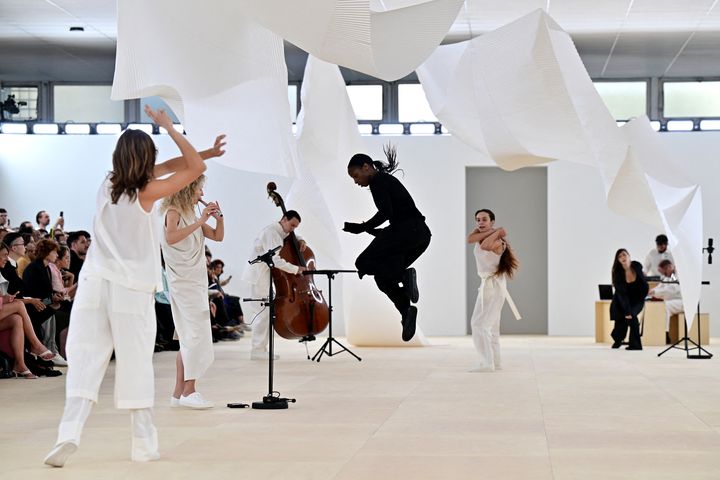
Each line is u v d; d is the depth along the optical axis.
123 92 6.91
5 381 8.85
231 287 16.88
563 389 8.18
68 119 18.08
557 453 4.97
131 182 4.69
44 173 16.97
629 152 9.73
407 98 17.72
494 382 8.80
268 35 7.16
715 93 17.72
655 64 16.95
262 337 11.32
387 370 10.09
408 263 7.22
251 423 6.12
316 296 10.84
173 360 11.19
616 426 5.96
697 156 16.75
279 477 4.32
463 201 16.89
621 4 13.48
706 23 14.40
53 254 10.08
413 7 6.24
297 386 8.45
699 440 5.41
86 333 4.67
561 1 13.33
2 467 4.59
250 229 16.92
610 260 16.78
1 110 17.97
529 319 17.50
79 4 13.57
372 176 7.22
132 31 6.74
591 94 9.45
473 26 14.61
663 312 14.47
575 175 16.81
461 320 16.86
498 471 4.45
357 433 5.68
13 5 13.62
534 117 9.74
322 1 5.98
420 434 5.64
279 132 7.60
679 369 10.20
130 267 4.70
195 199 6.84
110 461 4.74
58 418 6.42
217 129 7.45
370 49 6.40
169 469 4.52
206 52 7.03
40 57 16.59
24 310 9.26
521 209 17.48
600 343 15.07
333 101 12.52
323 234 12.34
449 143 16.92
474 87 9.71
